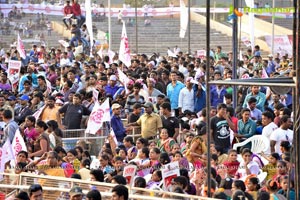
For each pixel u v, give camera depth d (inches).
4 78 1827.0
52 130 1216.8
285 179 920.3
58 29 3656.5
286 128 1164.5
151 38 3631.9
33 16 3745.1
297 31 733.9
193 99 1537.9
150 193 863.7
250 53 2378.2
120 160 1048.8
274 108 1405.0
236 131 1236.5
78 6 2787.9
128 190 816.9
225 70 1776.6
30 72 1903.3
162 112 1310.3
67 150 1240.2
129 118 1359.5
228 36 3506.4
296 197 741.3
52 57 2541.8
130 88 1563.7
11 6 3745.1
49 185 917.8
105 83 1621.6
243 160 1046.4
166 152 1101.7
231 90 1526.8
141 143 1139.3
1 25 3683.6
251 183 944.3
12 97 1529.3
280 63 2274.9
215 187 943.0
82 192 844.6
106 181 1005.2
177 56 2433.6
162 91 1681.8
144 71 1900.8
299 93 737.0
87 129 1282.0
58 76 1934.1
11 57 2427.4
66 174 1039.6
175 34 3641.7
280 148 1124.5
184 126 1322.6
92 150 1300.4
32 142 1184.2
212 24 3590.1
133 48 3597.4
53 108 1395.2
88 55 2677.2
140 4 4008.4
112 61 2309.3
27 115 1362.0
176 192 869.2
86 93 1542.8
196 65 2049.7
